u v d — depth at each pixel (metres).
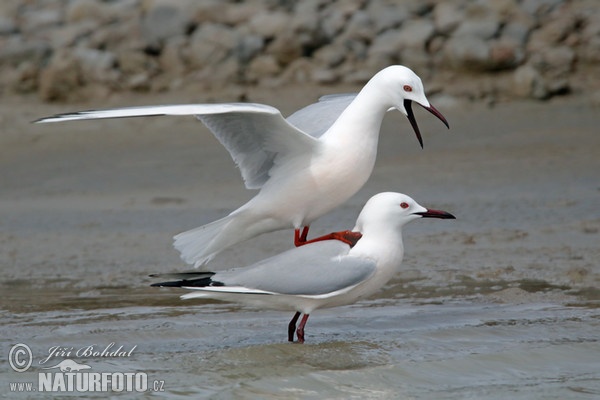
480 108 22.98
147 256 14.15
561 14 26.20
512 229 14.88
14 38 26.89
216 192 18.56
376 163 19.80
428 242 14.42
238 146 10.56
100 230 15.98
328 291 9.72
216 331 10.56
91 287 12.45
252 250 14.35
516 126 21.62
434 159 19.80
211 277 9.74
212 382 9.09
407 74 10.45
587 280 12.12
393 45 25.50
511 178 18.16
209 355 9.76
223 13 26.97
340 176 10.47
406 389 8.96
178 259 13.92
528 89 23.48
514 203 16.50
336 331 10.61
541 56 24.77
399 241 10.06
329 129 10.61
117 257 14.14
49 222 16.70
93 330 10.52
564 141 20.36
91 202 18.23
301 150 10.36
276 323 10.88
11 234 15.92
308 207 10.63
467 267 12.98
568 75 24.36
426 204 16.81
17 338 10.23
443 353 9.84
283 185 10.48
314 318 11.09
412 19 26.39
